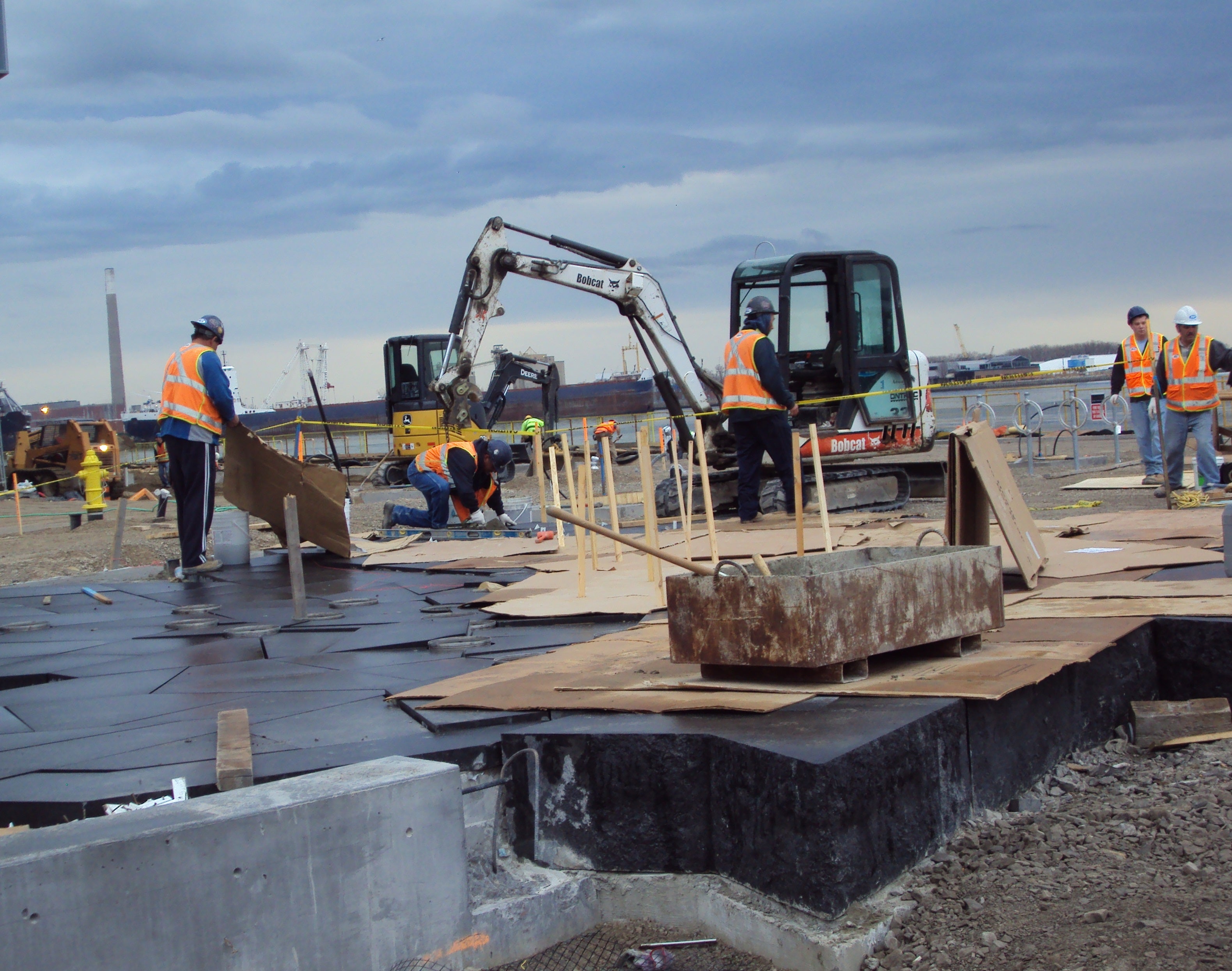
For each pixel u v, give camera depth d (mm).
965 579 4309
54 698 5184
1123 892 3043
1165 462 10070
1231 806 3459
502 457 11992
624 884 3582
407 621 6828
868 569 3961
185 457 9633
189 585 9336
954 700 3613
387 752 3877
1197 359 11383
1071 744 4184
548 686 4461
